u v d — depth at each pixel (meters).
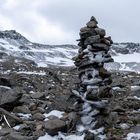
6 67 52.53
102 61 14.12
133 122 14.45
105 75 14.30
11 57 114.56
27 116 15.98
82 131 13.35
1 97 16.61
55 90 23.11
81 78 14.29
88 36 14.38
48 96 20.64
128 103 17.09
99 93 13.91
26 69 51.88
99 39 14.18
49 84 27.72
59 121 13.79
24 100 17.89
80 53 14.48
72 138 13.19
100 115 13.64
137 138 12.71
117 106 15.81
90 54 14.14
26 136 13.34
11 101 16.38
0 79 21.31
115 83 24.27
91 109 13.64
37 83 26.94
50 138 13.43
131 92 20.22
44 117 15.46
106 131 13.30
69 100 16.48
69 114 14.83
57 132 13.55
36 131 13.88
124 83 26.25
